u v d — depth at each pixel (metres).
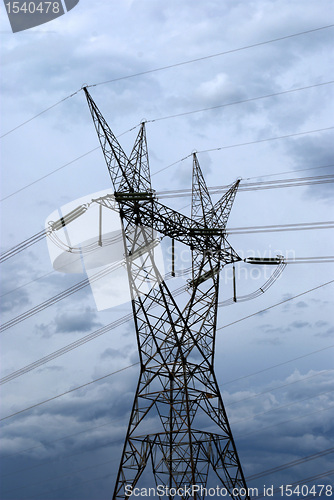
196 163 57.44
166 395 47.62
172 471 45.91
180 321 49.25
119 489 46.28
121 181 48.94
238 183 56.12
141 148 51.09
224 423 48.50
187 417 46.16
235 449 47.91
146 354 48.84
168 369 48.16
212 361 50.00
